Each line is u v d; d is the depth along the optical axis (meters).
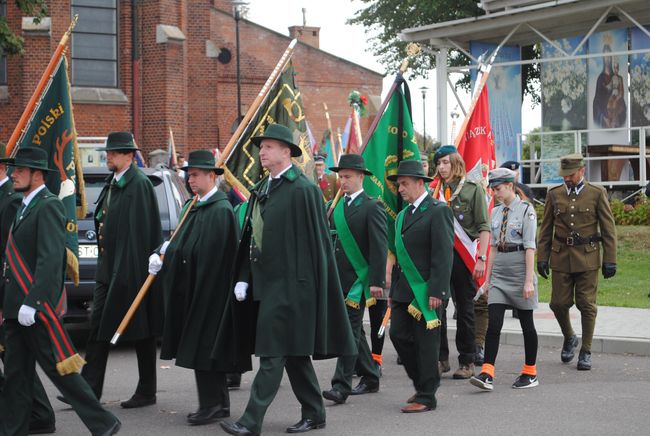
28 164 7.14
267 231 7.55
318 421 7.72
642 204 22.28
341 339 7.74
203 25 39.41
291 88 10.39
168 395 9.34
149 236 8.83
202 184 8.38
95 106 34.97
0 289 7.53
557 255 10.86
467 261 10.00
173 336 8.34
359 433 7.57
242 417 7.32
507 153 25.09
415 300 8.31
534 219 9.49
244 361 7.91
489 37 24.41
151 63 35.66
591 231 10.73
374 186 10.17
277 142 7.65
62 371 6.91
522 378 9.52
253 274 7.58
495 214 9.64
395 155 10.31
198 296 8.12
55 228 7.09
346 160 9.14
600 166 23.98
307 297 7.51
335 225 9.20
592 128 25.11
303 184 7.64
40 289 6.91
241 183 10.09
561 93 25.48
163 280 8.60
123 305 8.67
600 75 24.89
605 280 17.33
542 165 25.25
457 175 10.22
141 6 35.72
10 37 25.89
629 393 9.14
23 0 26.08
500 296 9.38
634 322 13.11
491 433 7.52
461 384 9.77
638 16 23.25
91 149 33.28
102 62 35.25
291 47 9.89
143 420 8.17
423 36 24.08
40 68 33.69
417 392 8.54
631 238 20.48
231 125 42.81
